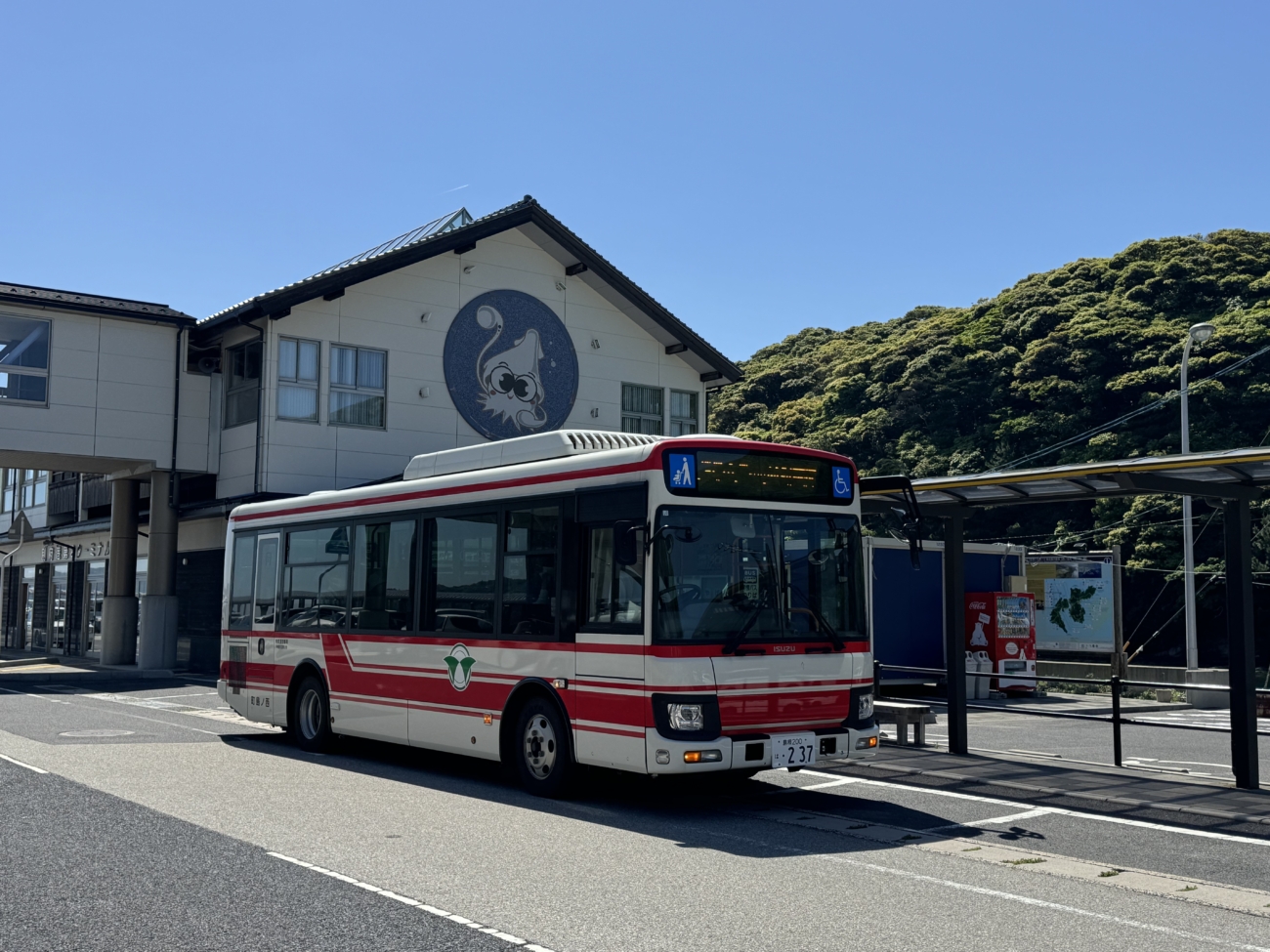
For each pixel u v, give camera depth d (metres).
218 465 28.69
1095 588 31.72
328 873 7.36
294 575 14.96
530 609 10.98
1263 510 47.44
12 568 45.00
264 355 27.16
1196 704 25.17
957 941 6.04
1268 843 8.93
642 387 33.53
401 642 12.76
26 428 26.30
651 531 9.74
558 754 10.54
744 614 9.98
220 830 8.75
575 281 32.38
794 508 10.52
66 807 9.58
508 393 30.84
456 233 29.41
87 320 27.17
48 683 26.00
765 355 81.19
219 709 19.88
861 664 10.58
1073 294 59.81
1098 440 50.25
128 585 31.30
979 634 26.23
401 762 13.62
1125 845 8.82
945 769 12.58
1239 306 54.56
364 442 28.39
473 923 6.23
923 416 57.84
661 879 7.37
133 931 6.00
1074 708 23.38
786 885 7.28
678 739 9.45
